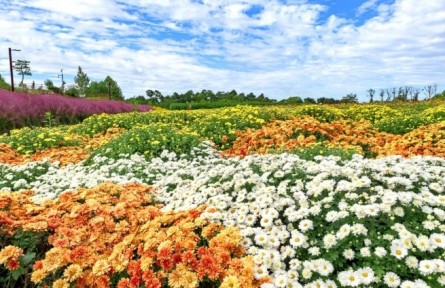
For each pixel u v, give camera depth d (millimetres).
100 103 26281
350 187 3695
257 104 35469
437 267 2754
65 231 3645
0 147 9773
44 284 3309
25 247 3688
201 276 2908
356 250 3152
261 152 8305
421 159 5195
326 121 13969
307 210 3539
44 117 17859
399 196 3447
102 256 3424
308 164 4871
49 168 7363
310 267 3012
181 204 4641
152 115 15695
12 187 6473
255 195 4051
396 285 2715
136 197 4625
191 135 9625
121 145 8938
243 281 2795
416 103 26250
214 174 5090
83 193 4512
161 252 3074
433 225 3170
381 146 8859
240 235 3342
